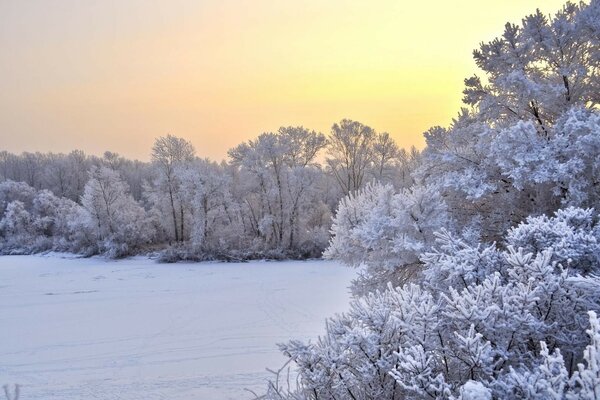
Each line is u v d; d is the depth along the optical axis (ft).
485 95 29.40
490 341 11.22
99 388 35.47
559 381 8.34
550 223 15.08
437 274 15.21
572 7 27.37
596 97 27.99
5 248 164.66
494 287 11.55
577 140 23.02
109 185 145.07
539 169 23.84
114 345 47.62
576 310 12.10
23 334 52.85
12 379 37.99
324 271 105.81
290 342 12.62
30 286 89.40
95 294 79.97
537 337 11.58
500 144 25.23
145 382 36.42
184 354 43.80
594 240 13.48
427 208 25.96
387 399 12.18
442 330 11.87
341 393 12.50
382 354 12.09
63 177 233.14
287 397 13.99
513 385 9.36
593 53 26.76
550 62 27.27
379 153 178.91
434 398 10.34
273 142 140.77
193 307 66.95
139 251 139.54
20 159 272.92
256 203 146.92
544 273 11.74
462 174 28.76
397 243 25.26
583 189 24.23
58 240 158.71
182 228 147.13
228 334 50.90
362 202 31.45
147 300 73.46
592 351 7.53
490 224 28.53
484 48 28.48
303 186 139.95
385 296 13.64
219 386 34.91
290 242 138.31
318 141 159.02
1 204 195.00
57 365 41.37
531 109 28.53
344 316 13.28
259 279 94.84
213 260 127.44
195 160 146.72
